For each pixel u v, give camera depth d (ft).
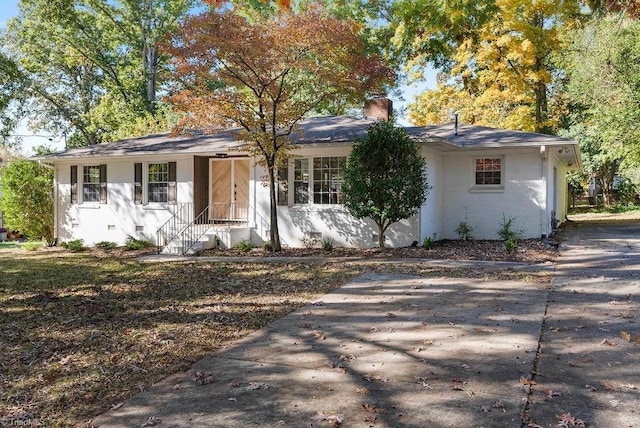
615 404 11.50
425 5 76.23
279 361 15.14
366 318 20.16
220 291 26.61
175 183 51.03
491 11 74.49
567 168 76.23
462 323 18.98
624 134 62.23
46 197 58.39
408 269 31.81
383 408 11.53
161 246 49.29
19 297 25.99
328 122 50.80
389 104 50.75
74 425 11.06
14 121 68.18
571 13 68.23
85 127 101.91
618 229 57.26
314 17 36.91
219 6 30.12
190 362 15.29
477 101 74.13
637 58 61.11
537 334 17.28
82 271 35.27
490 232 47.14
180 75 38.06
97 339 17.90
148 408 11.88
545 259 34.35
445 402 11.80
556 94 85.10
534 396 12.08
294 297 24.77
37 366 15.14
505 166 46.47
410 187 37.86
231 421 11.04
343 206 43.93
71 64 97.04
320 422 10.87
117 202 54.13
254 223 48.01
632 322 18.44
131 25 99.55
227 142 48.24
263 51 36.01
